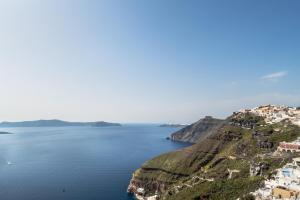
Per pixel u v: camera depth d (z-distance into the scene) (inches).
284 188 5039.4
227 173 7785.4
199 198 6412.4
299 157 6988.2
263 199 4879.4
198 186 7298.2
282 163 6825.8
